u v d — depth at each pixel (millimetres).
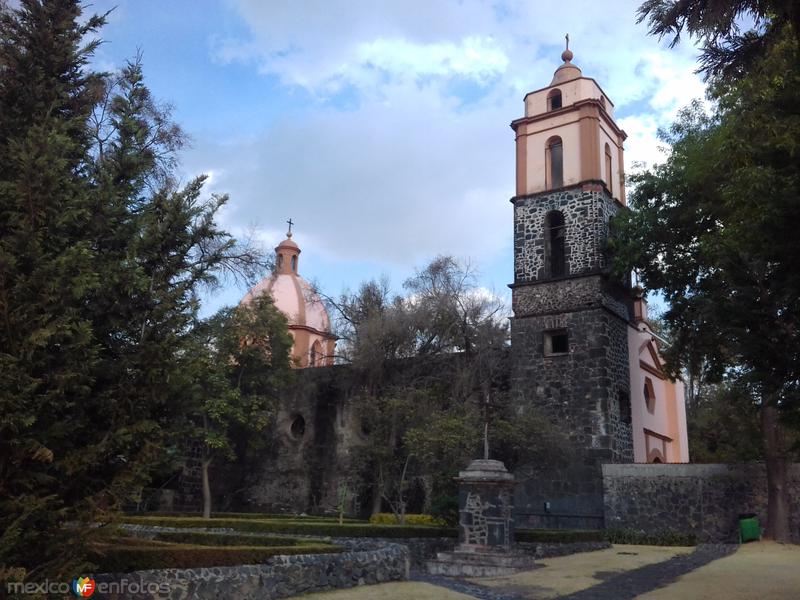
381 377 28344
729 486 22391
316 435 31156
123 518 7953
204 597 9867
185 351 9633
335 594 11578
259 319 28562
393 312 28859
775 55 10328
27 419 6973
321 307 41094
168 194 10297
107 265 8555
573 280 27234
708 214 22391
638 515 23531
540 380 26781
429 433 22047
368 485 28125
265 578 10844
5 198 7906
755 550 19219
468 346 27688
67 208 8281
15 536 6918
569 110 29172
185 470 30734
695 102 24109
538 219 28828
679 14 9266
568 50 31125
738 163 12961
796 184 9688
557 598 12797
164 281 9227
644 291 25375
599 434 25125
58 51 9359
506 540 17109
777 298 9516
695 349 22219
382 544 14719
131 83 10328
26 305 7344
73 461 7586
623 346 27781
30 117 8914
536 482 25547
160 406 8906
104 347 8586
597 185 27766
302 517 26938
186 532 14992
